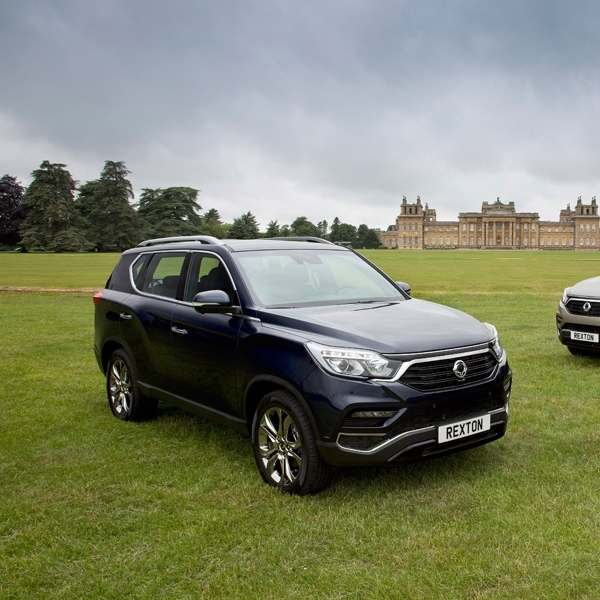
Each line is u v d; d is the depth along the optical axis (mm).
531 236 180750
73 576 3150
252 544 3420
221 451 4996
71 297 19828
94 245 106250
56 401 6754
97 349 6441
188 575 3145
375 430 3715
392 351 3805
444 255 82875
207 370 4758
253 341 4305
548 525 3564
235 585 3027
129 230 108938
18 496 4145
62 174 103812
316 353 3873
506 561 3172
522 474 4363
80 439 5371
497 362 4281
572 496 3965
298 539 3457
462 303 17125
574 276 30922
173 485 4301
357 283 5250
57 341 10867
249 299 4586
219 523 3668
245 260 4992
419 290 21672
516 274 33094
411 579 3035
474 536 3443
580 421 5672
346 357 3789
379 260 60125
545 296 19250
